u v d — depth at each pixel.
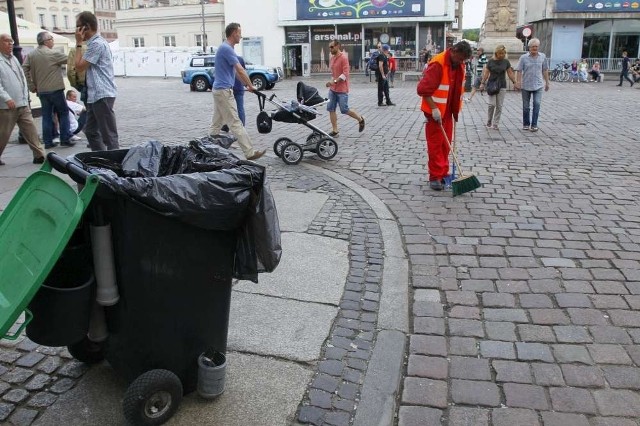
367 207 6.24
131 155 3.08
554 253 4.99
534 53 11.37
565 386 3.14
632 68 29.22
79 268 2.60
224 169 2.68
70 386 3.05
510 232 5.51
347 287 4.29
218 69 8.25
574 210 6.19
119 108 17.41
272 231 2.71
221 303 2.81
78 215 2.25
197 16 49.72
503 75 11.72
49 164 2.74
